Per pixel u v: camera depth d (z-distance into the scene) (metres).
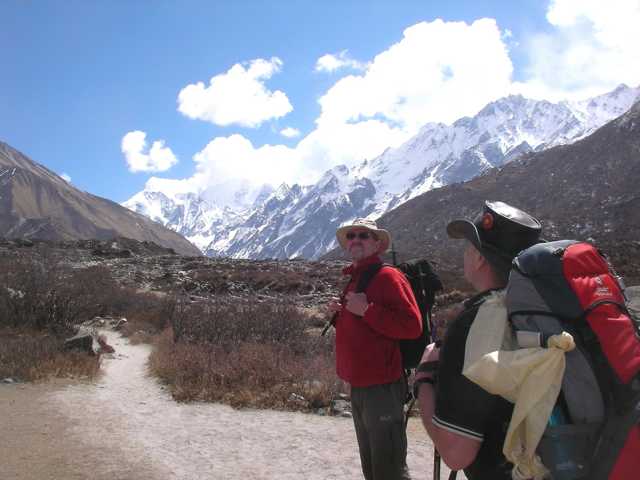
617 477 1.91
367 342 4.24
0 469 5.97
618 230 124.25
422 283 4.45
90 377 11.46
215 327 15.08
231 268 40.44
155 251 55.94
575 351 2.00
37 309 16.83
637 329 2.08
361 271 4.44
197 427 8.16
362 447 4.50
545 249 2.15
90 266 37.62
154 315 21.64
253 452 7.05
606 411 1.98
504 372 2.03
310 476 6.22
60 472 6.01
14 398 9.33
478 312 2.23
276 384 10.47
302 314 18.73
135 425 8.12
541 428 1.98
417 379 2.51
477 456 2.25
